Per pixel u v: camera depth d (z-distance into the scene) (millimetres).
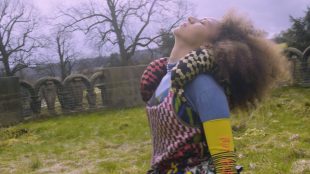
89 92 12859
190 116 1433
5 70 24219
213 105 1402
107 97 13047
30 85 12094
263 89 1532
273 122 7277
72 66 25203
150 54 24594
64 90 12609
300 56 12812
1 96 11023
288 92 11516
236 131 6574
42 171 5461
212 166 1452
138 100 13359
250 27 1573
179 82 1418
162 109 1454
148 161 5379
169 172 1481
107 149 6754
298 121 7434
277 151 4914
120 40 24328
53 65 25031
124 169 4977
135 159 5656
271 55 1530
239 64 1453
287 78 1582
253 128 6660
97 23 24312
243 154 4891
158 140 1513
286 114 8062
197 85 1423
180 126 1437
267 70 1508
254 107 1575
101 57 25203
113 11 24188
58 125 10125
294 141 5391
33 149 7227
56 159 6234
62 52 24984
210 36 1542
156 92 1532
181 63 1424
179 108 1430
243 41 1516
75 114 12547
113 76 13086
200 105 1414
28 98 12094
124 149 6621
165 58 1678
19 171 5555
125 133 8133
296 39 19062
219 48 1456
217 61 1443
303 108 8375
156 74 1644
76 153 6555
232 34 1533
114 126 9141
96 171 5125
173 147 1453
